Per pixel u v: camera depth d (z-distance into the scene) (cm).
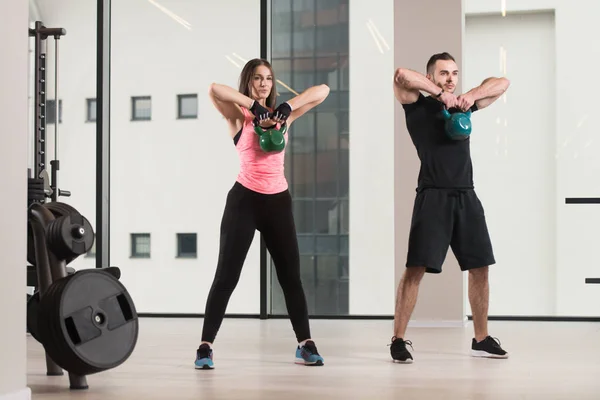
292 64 620
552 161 591
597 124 587
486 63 596
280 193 376
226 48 623
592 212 588
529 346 448
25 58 285
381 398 287
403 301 391
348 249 616
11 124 274
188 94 625
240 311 619
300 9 619
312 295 618
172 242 627
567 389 308
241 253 375
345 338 486
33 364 380
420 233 388
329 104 618
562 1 588
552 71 590
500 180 596
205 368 365
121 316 309
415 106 394
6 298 266
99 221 620
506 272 595
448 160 391
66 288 293
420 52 567
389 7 611
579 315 588
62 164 622
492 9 595
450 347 444
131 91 628
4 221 267
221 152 624
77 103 622
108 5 625
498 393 298
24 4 285
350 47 615
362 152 615
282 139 369
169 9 625
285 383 323
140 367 370
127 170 628
